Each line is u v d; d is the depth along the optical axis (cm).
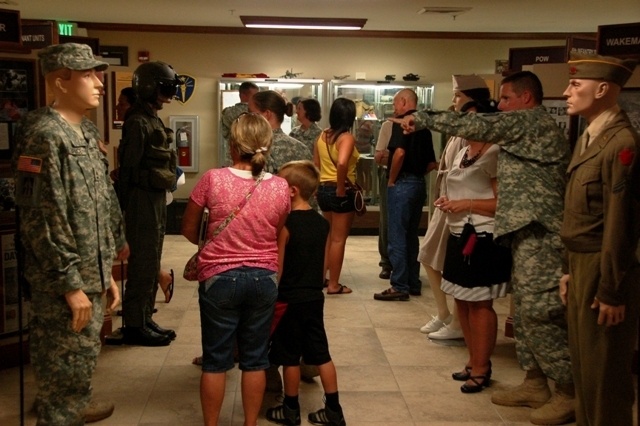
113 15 777
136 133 402
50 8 721
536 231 320
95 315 275
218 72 884
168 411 333
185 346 427
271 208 284
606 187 258
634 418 310
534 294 318
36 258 256
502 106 337
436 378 381
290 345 313
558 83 419
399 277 548
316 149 550
